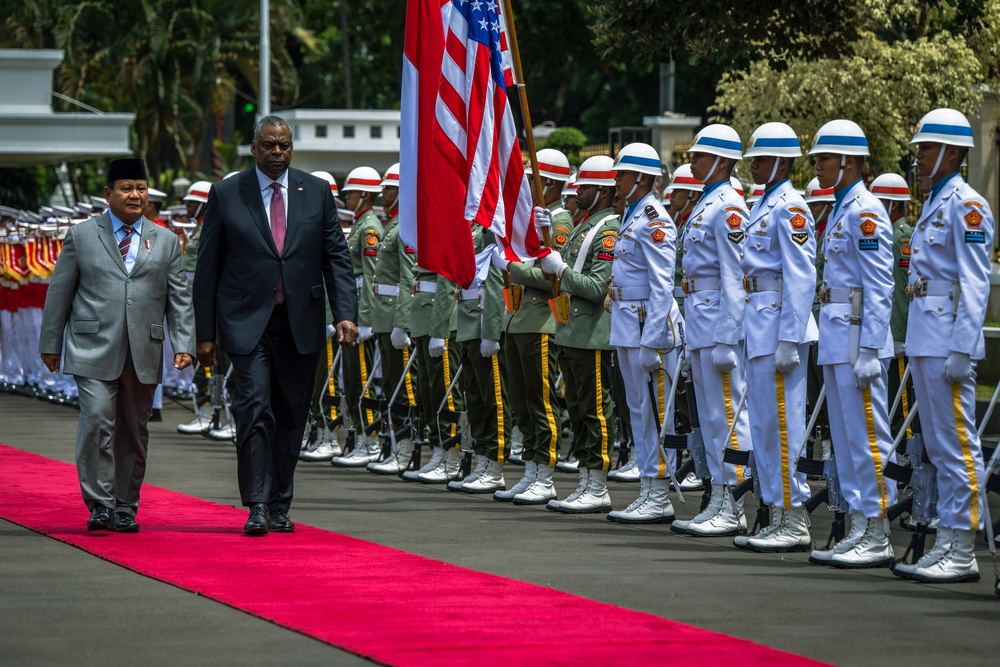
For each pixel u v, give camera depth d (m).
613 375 23.78
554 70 82.06
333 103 88.56
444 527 18.55
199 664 11.38
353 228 25.94
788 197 16.58
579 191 20.19
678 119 50.75
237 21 75.12
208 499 20.94
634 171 18.86
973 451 14.85
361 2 87.31
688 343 18.03
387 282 24.53
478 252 21.55
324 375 26.83
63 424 32.47
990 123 44.97
